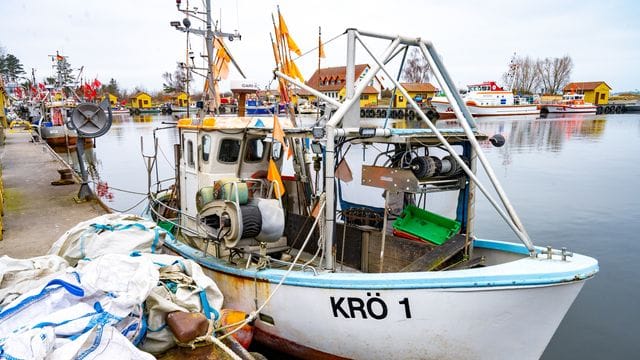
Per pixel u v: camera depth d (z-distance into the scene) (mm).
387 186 4875
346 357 4684
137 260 4020
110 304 3406
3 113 33969
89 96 30453
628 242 10500
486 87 58531
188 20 7219
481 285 3850
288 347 5125
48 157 18016
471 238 5191
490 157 23547
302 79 6695
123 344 3129
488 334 4059
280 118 6266
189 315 3721
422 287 4000
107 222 5359
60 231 7547
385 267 5598
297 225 6395
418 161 4910
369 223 6145
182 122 6742
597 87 75250
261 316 5152
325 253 5137
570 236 11008
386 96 63812
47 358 2844
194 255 5988
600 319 7051
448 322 4062
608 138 31797
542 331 4078
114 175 20656
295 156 6668
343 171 5750
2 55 75812
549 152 25250
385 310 4223
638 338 6496
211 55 7320
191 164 6695
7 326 3199
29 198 10086
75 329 3119
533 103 60750
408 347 4305
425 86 59312
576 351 6223
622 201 14102
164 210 8164
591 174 18688
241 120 6023
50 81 41375
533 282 3785
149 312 3715
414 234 5527
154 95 99312
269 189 5906
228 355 3660
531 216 12656
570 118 53375
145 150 29953
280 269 5379
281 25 6422
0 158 17359
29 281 4086
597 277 8617
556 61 85375
